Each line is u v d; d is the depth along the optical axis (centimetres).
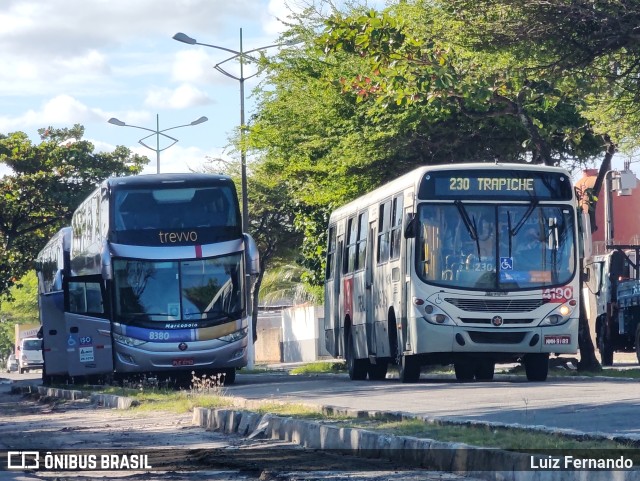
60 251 4284
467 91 2700
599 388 2234
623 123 3028
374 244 3084
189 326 3397
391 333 2919
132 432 1956
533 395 2052
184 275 3416
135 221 3428
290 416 1739
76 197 6819
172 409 2370
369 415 1625
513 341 2680
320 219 4978
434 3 3284
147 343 3378
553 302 2689
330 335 3691
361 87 2842
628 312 4203
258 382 3588
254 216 7406
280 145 4081
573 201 2741
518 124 3553
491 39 2617
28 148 6831
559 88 2908
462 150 3797
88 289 3491
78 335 3500
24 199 6781
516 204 2717
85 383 4112
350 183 3956
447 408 1809
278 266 8669
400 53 2656
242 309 3450
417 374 2833
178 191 3459
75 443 1753
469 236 2695
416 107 3453
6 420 2486
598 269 4475
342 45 2666
